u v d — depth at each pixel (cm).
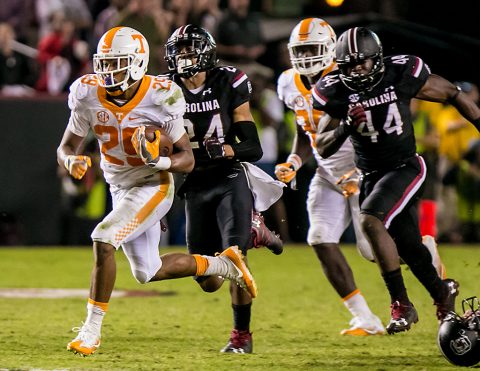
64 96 3953
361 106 1905
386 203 1941
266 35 4438
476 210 4169
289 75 2211
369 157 2009
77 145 1852
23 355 1830
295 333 2180
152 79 1797
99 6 4600
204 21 4238
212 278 1958
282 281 3152
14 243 4016
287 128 4069
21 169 3953
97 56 1748
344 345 2016
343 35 1941
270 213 4141
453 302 2053
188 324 2294
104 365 1728
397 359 1836
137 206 1795
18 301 2664
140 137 1709
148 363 1761
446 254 3788
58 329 2183
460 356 1703
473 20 4797
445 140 4091
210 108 1923
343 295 2191
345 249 4053
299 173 4091
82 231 4041
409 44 4075
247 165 1959
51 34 4234
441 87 1981
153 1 4116
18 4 4500
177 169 1797
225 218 1908
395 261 1919
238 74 1944
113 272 1773
